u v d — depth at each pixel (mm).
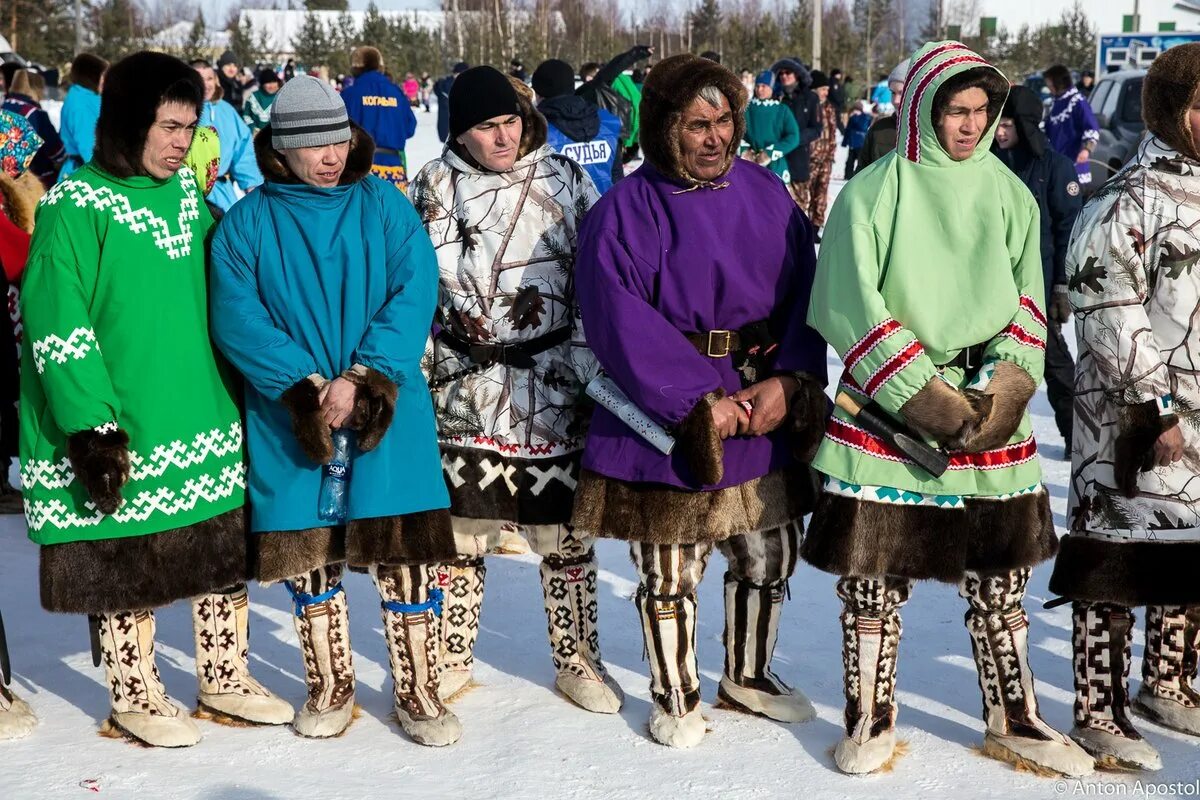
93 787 3234
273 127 3367
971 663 4039
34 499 3371
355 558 3357
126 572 3342
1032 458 3275
